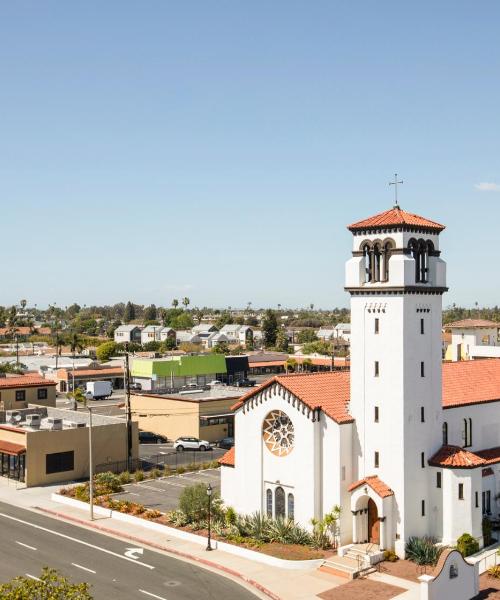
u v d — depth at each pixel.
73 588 23.41
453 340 101.44
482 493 46.62
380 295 44.28
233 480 50.25
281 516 46.56
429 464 44.59
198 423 81.06
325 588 37.88
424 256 45.78
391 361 43.69
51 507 55.09
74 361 154.62
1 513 53.34
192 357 118.38
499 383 55.19
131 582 38.50
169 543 45.50
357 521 44.12
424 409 44.50
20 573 39.56
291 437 46.47
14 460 64.19
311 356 167.00
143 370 116.19
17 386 78.06
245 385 123.88
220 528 46.62
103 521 50.78
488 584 38.75
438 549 42.00
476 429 50.78
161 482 62.97
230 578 39.56
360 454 44.66
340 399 46.88
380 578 39.31
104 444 68.00
